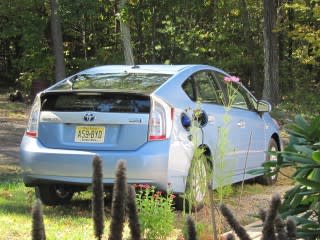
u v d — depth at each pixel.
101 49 28.22
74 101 6.63
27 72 26.98
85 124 6.52
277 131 9.41
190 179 5.97
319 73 29.88
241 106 8.31
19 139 13.77
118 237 2.01
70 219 6.39
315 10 22.88
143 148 6.29
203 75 7.51
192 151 6.57
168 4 25.97
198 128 6.18
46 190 7.05
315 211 3.87
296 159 3.71
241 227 2.22
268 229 2.14
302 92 26.72
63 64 24.80
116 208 2.02
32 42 26.20
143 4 25.77
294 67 29.30
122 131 6.39
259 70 29.14
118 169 2.04
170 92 6.68
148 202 5.20
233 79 5.55
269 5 24.52
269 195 7.95
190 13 27.31
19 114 19.67
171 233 5.52
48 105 6.77
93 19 27.89
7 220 6.16
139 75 7.02
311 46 26.06
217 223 4.95
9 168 9.73
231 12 28.64
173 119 6.46
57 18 24.48
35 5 26.02
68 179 6.55
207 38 28.06
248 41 28.77
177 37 27.09
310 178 3.76
